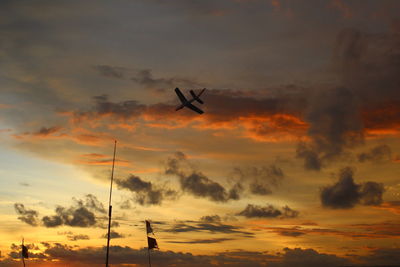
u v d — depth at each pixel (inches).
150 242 3612.2
